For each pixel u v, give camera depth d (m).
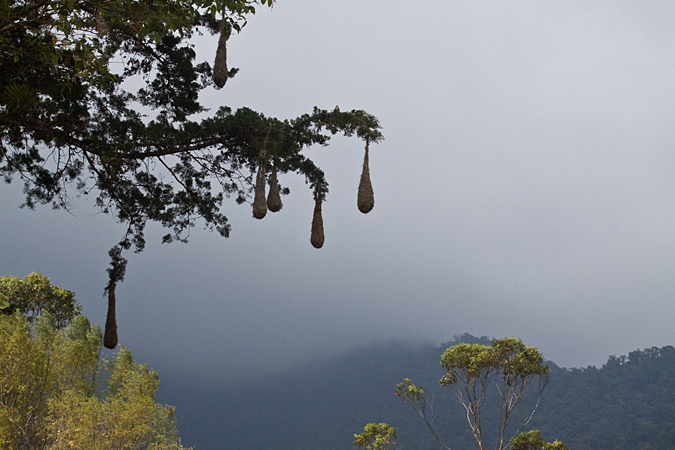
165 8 10.05
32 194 14.73
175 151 15.19
